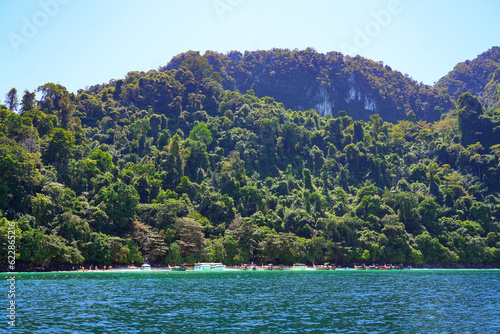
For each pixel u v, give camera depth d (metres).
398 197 177.38
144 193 159.88
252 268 133.62
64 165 159.25
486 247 162.88
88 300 63.84
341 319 51.88
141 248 127.38
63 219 116.25
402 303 64.88
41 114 182.88
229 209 157.75
